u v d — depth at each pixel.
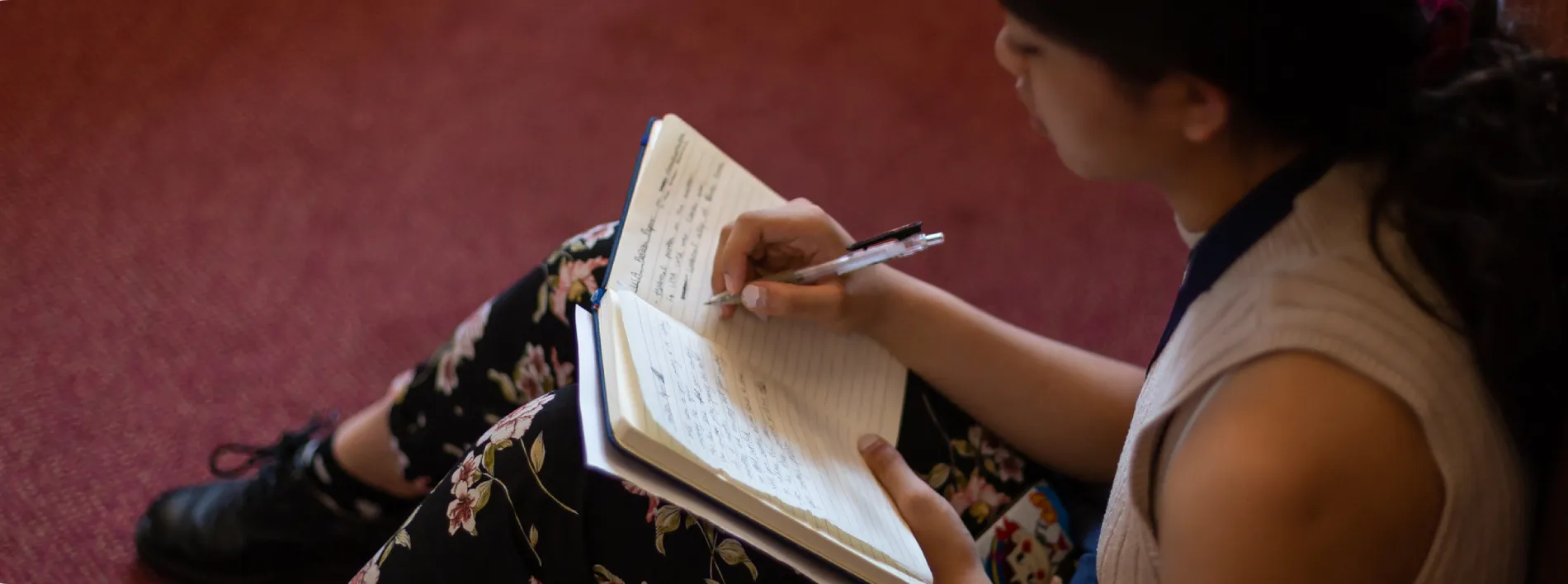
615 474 0.57
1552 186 0.52
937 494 0.75
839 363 0.82
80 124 1.63
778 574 0.71
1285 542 0.49
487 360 0.92
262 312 1.44
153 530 1.15
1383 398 0.50
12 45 1.71
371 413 1.02
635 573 0.71
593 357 0.65
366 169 1.63
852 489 0.71
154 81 1.70
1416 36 0.53
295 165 1.62
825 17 1.94
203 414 1.33
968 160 1.73
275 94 1.72
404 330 1.45
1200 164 0.58
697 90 1.80
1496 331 0.52
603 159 1.69
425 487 1.01
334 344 1.42
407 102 1.74
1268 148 0.57
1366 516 0.50
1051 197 1.68
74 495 1.23
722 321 0.78
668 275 0.77
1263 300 0.53
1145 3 0.49
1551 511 0.58
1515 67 0.55
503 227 1.58
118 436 1.29
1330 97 0.53
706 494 0.60
